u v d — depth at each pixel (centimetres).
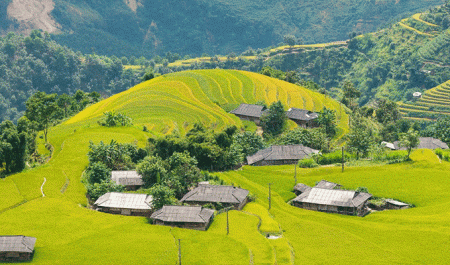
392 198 13612
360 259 10138
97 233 10869
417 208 12938
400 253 10394
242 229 11375
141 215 12338
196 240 10644
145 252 10000
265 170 16912
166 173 14388
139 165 14262
